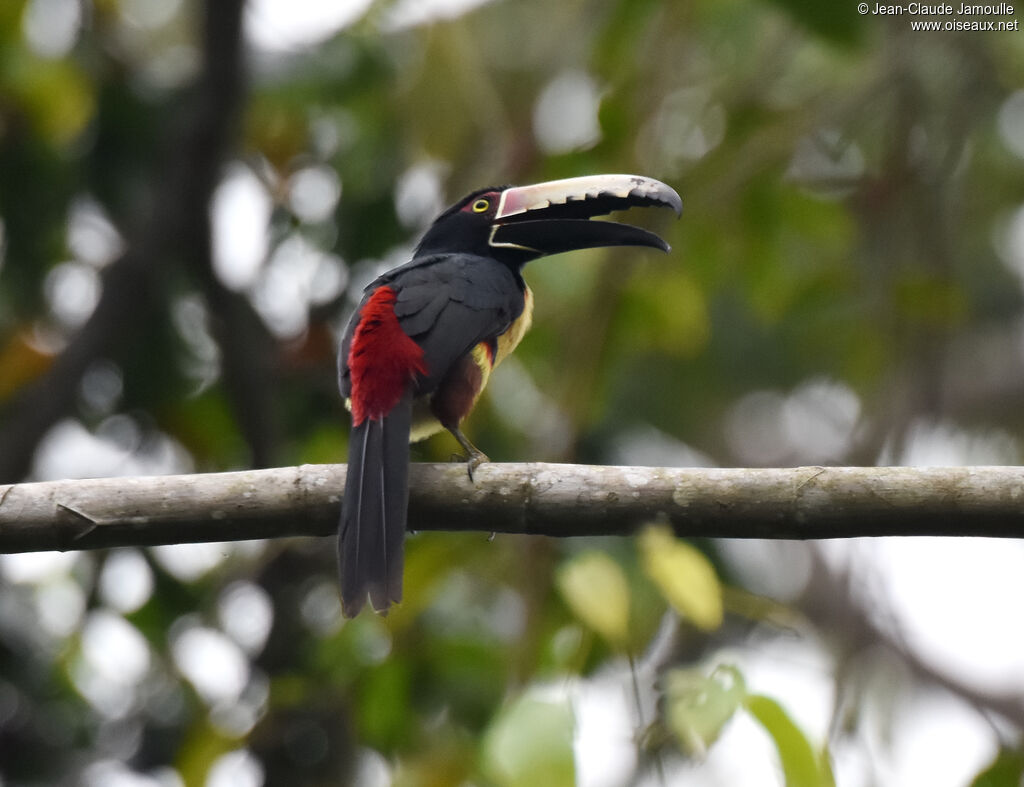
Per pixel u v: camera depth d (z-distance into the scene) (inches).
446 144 461.1
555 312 454.9
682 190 458.9
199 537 282.2
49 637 445.4
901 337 478.0
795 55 512.4
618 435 479.8
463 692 383.9
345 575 278.7
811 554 641.0
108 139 471.5
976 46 474.9
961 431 685.3
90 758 440.5
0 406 459.5
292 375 464.1
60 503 277.1
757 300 489.4
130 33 531.5
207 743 368.2
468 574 410.3
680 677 273.1
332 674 383.2
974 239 606.5
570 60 490.6
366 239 456.1
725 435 684.7
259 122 469.4
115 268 445.1
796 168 495.2
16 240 468.8
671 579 267.3
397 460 290.8
